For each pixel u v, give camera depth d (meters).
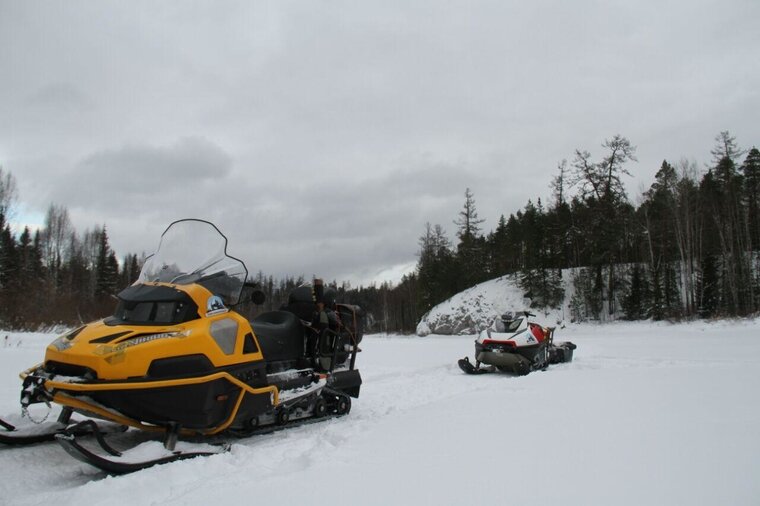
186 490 3.57
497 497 2.87
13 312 20.11
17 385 7.40
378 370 10.78
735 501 2.68
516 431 4.36
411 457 3.74
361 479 3.28
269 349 5.75
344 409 6.52
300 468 3.75
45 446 4.71
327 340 6.45
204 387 4.55
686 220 39.16
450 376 10.15
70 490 3.58
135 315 4.73
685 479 3.03
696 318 33.81
